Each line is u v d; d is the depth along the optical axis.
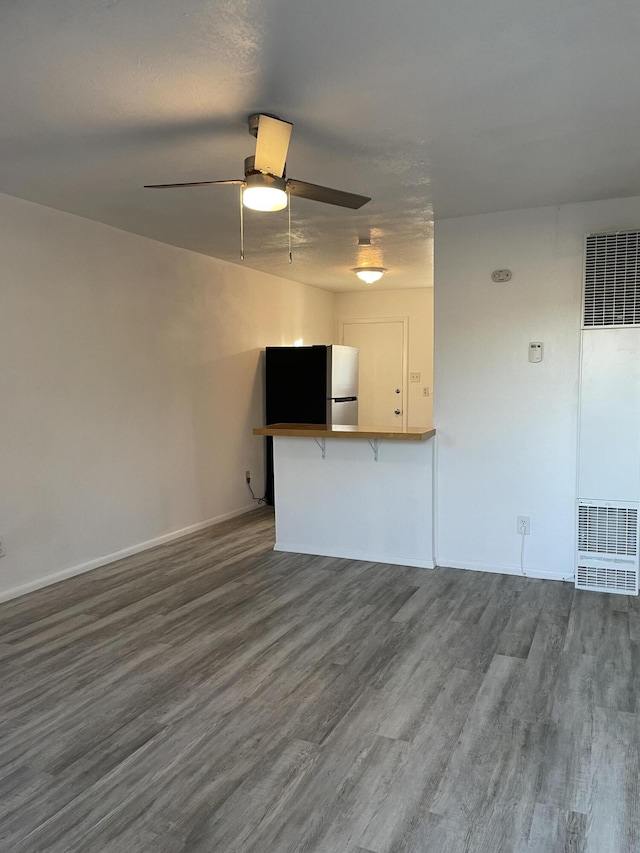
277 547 4.78
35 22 1.81
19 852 1.73
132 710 2.47
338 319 7.86
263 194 2.51
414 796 1.95
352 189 3.46
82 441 4.17
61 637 3.17
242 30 1.86
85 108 2.40
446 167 3.11
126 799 1.95
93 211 3.92
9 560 3.70
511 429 4.05
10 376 3.66
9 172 3.16
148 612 3.50
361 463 4.46
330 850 1.74
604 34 1.89
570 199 3.69
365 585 3.93
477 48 1.97
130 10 1.75
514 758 2.14
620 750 2.19
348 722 2.38
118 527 4.51
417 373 7.59
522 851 1.73
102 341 4.31
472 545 4.23
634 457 3.65
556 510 3.98
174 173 3.18
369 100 2.35
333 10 1.76
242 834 1.80
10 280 3.63
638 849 1.73
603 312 3.65
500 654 2.94
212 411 5.55
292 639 3.13
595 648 3.00
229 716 2.42
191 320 5.24
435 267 4.15
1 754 2.19
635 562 3.70
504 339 4.02
